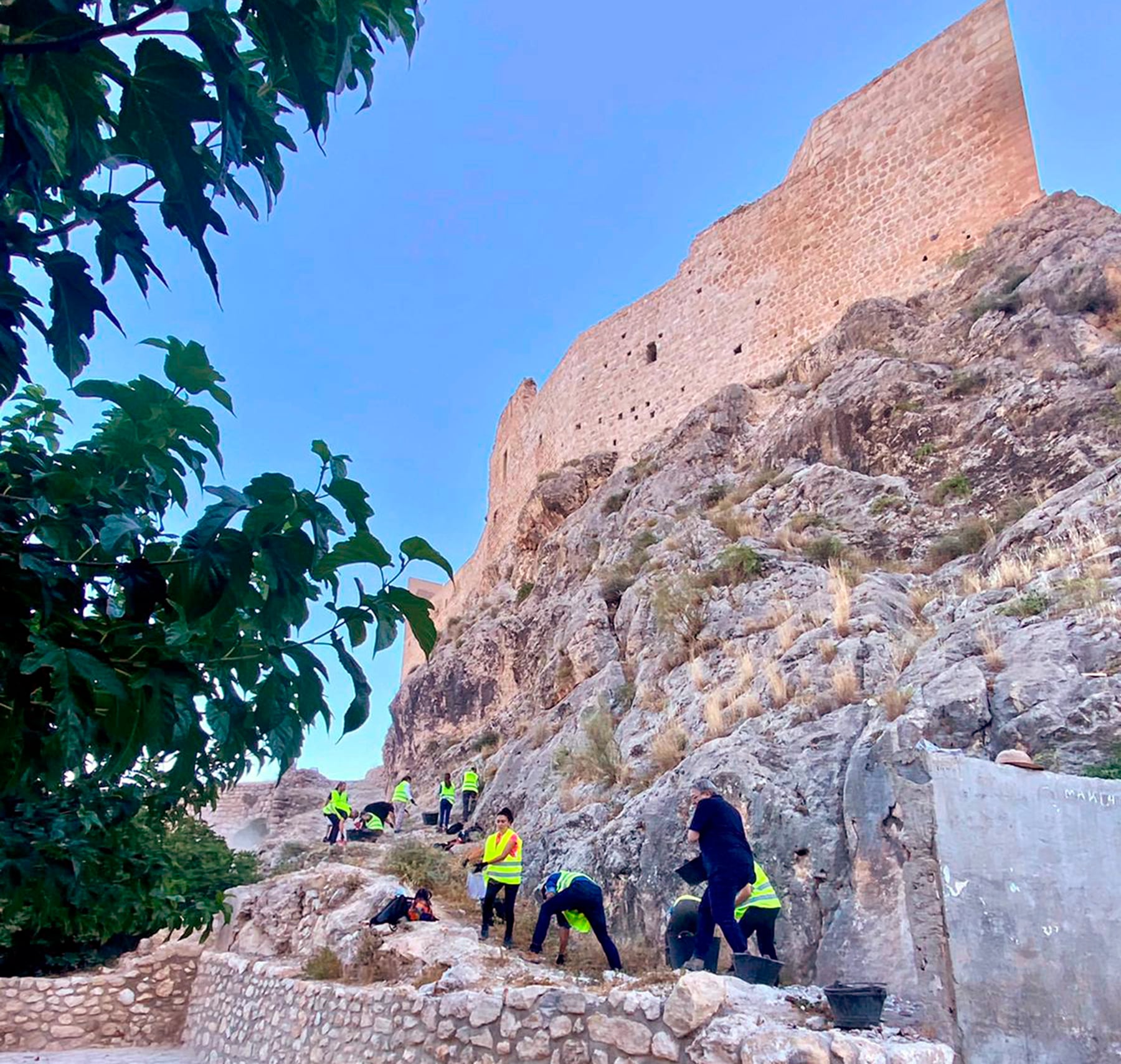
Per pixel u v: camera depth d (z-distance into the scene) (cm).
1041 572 1101
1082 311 1788
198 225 270
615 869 974
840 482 1834
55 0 242
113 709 303
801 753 913
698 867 732
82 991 1362
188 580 273
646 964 823
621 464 3172
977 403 1770
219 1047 1174
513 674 2778
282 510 303
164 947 1424
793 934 760
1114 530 1114
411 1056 756
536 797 1517
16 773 313
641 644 1770
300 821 3222
